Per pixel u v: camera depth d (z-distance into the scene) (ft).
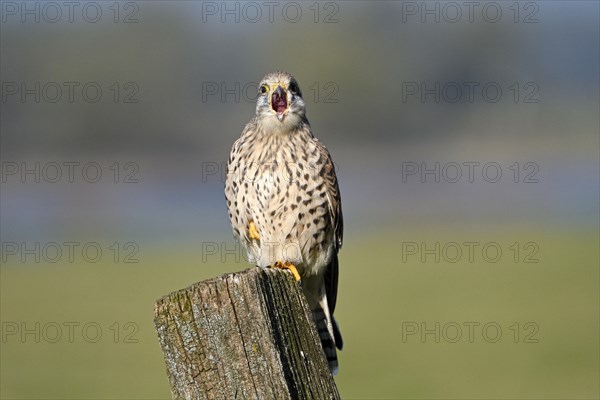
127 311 52.80
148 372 43.80
